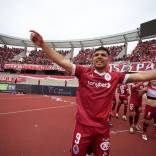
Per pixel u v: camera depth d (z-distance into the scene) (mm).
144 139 7016
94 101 2619
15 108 12430
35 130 7414
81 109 2680
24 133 6934
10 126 7812
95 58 2770
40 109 12570
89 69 2791
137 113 8008
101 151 2605
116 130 8070
